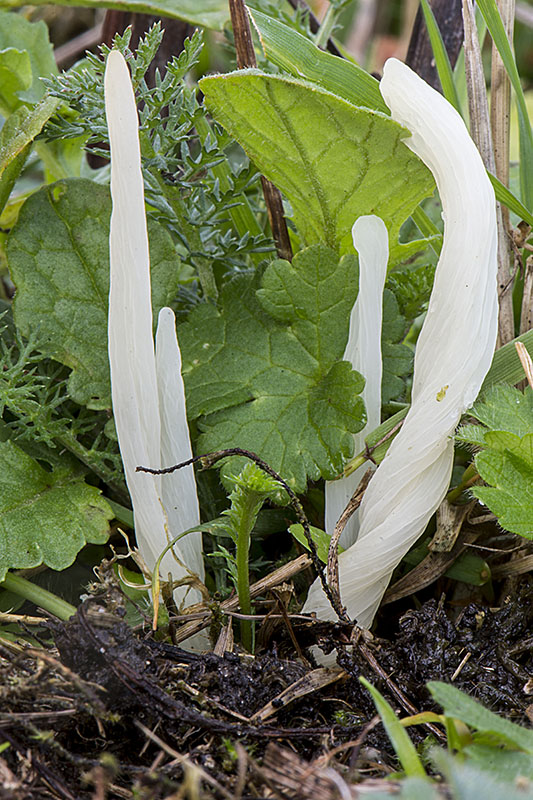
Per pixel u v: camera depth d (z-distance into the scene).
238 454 0.29
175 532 0.30
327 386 0.31
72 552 0.30
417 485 0.29
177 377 0.30
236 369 0.31
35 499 0.31
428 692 0.28
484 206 0.28
